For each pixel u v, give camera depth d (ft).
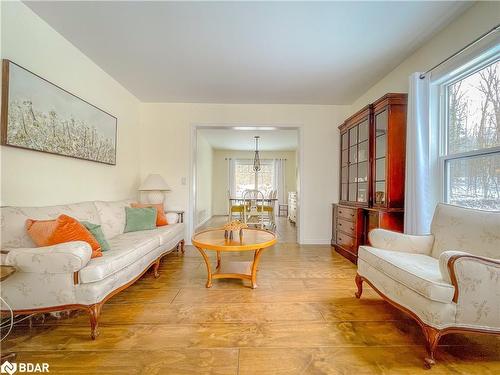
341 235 11.50
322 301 6.64
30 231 5.35
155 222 10.05
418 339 4.98
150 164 13.42
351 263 10.11
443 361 4.36
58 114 7.21
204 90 11.69
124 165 11.57
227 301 6.61
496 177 5.93
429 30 7.20
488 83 6.13
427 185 7.45
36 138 6.41
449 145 7.31
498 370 4.16
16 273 4.81
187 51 8.35
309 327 5.38
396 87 9.41
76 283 4.91
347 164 12.30
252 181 28.09
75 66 8.08
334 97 12.48
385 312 6.06
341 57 8.68
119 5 6.20
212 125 13.46
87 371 4.06
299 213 13.73
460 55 6.42
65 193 7.65
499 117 5.86
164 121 13.41
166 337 4.99
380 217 8.60
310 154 13.65
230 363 4.25
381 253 6.17
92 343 4.79
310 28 7.09
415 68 8.38
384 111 9.06
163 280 8.13
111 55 8.60
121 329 5.27
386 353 4.55
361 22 6.84
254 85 11.05
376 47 8.06
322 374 4.02
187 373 4.02
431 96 7.52
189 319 5.68
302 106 13.60
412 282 4.68
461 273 4.20
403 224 8.52
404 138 8.68
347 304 6.48
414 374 4.06
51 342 4.82
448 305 4.23
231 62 9.05
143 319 5.67
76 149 8.01
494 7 5.75
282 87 11.26
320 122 13.62
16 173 5.98
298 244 13.58
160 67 9.46
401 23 6.88
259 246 7.25
